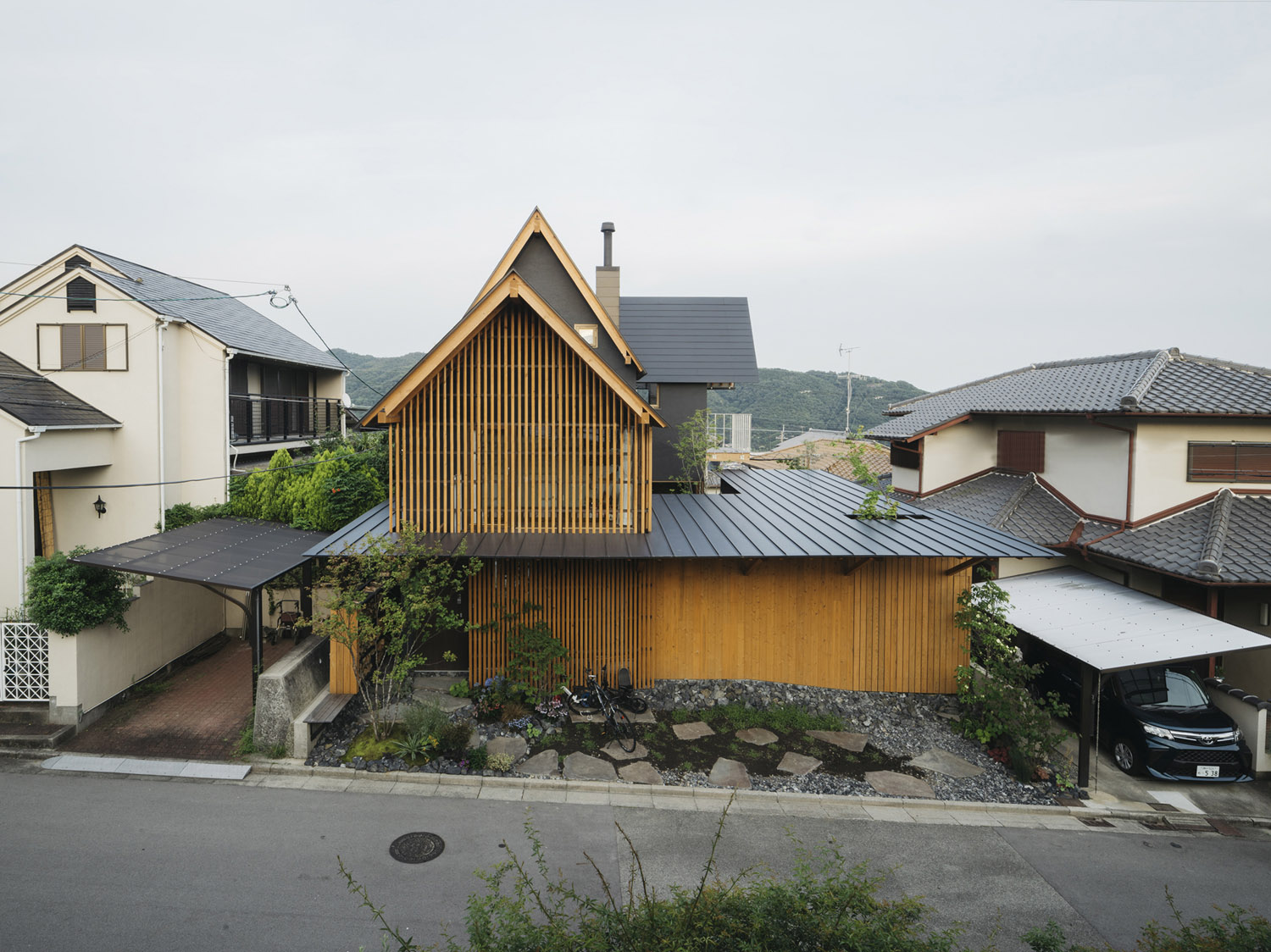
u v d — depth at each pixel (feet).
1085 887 22.94
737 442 102.78
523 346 35.27
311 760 28.66
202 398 50.47
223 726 31.45
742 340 63.82
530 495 35.53
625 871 22.38
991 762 31.86
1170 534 42.27
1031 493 54.03
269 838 23.24
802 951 12.93
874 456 101.35
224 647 42.93
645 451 35.42
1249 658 40.40
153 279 58.90
